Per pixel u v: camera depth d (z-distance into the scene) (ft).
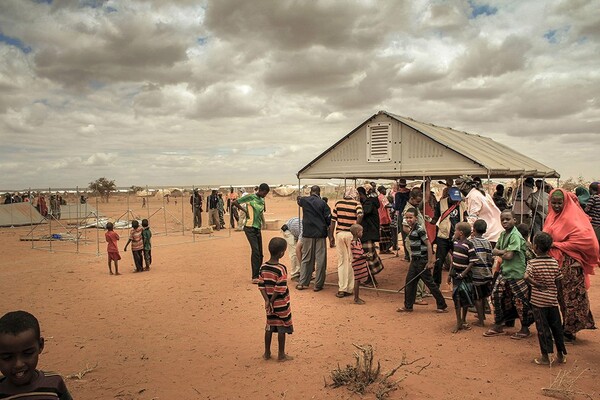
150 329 24.71
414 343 21.67
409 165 32.07
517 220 41.37
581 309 21.24
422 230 27.07
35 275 41.75
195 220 85.66
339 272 31.65
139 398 16.38
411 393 16.12
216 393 16.63
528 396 15.83
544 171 39.81
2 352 7.47
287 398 16.06
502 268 22.59
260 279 19.79
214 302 30.40
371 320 25.76
